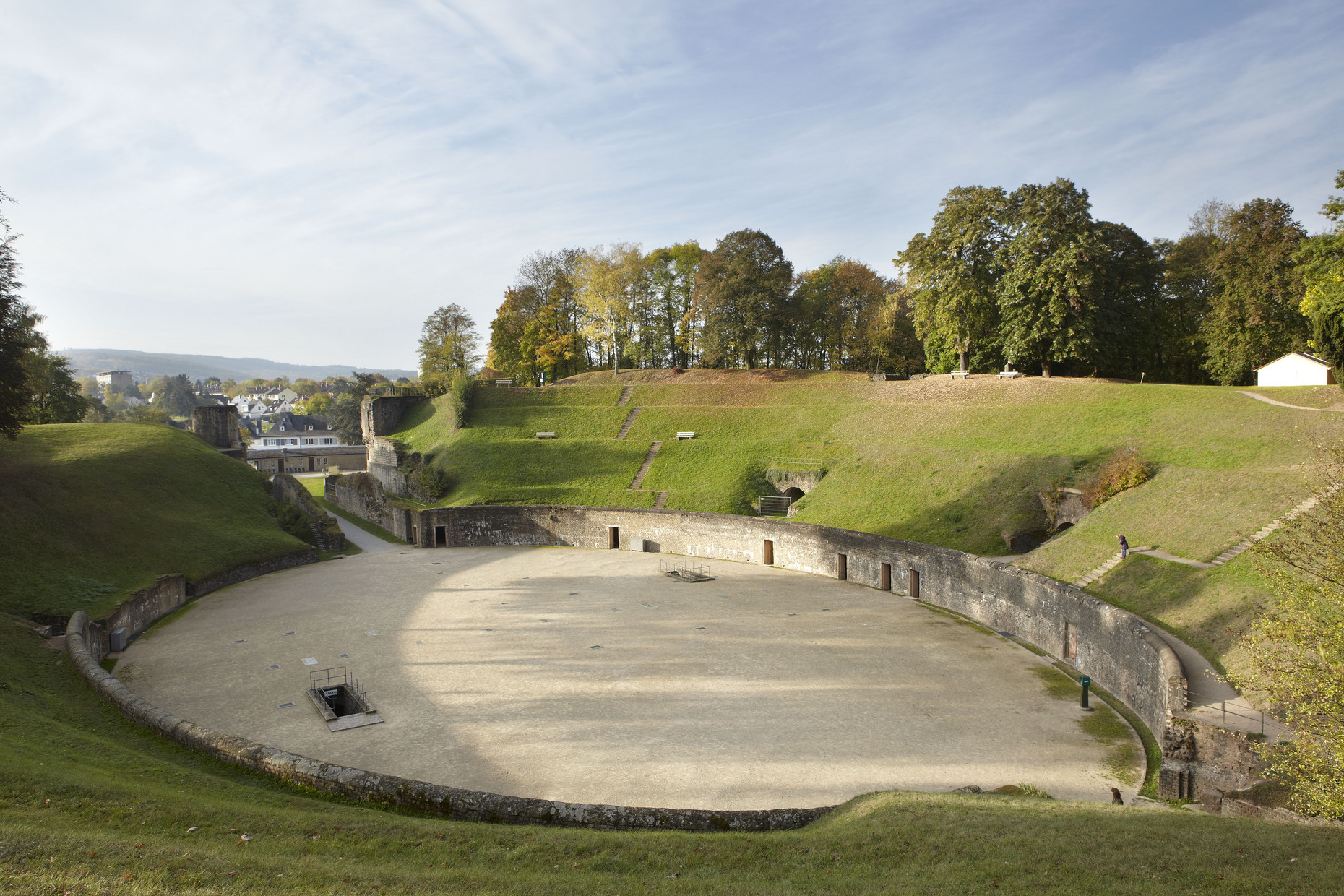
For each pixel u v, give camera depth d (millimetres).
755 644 38344
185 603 47781
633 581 52875
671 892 13766
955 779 24234
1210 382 76062
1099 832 17062
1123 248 74438
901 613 44094
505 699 31219
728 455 72438
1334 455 22469
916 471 59500
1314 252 43562
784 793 23141
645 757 25750
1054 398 64750
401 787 18750
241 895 12562
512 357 113125
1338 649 18031
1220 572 32469
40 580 40812
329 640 39438
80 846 13656
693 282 106062
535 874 14594
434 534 68062
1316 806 18375
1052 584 36438
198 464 67812
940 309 74125
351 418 136625
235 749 21188
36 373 72062
